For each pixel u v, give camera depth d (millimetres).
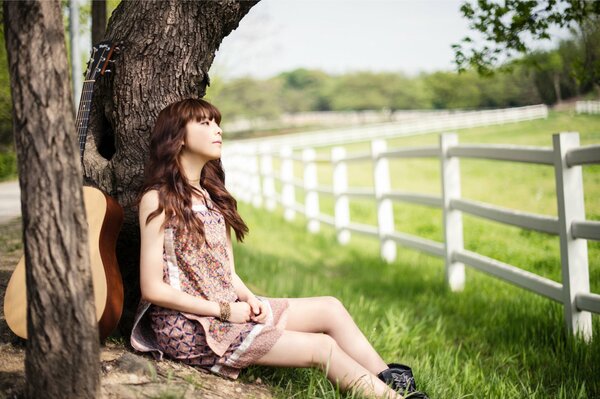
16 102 2121
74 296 2182
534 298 5371
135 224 3389
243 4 3391
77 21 7215
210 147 2938
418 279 6762
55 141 2131
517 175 13133
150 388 2568
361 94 101875
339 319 3043
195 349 2840
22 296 2857
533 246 7543
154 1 3248
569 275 4195
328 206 14555
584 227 4086
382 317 5016
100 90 3445
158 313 2854
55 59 2123
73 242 2174
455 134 6160
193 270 2865
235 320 2867
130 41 3279
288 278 6281
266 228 10883
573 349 3922
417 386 3291
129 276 3430
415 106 96438
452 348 4254
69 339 2188
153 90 3301
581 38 5055
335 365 2822
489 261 5395
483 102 47000
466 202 5801
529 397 3336
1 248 5027
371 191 8336
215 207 3092
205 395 2645
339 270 7840
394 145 27188
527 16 4676
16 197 10164
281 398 2854
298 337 2838
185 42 3295
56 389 2205
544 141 15008
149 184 2881
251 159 14539
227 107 73062
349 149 30031
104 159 3467
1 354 2803
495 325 4781
